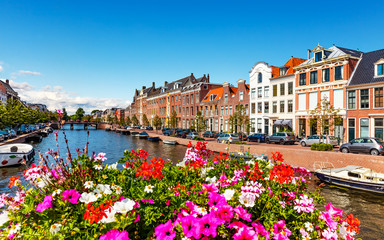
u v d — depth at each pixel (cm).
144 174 332
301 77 2802
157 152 2641
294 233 291
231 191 286
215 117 4297
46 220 258
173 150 2803
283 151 1780
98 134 6362
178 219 237
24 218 279
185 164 446
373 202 1018
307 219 300
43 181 325
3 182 1353
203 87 4828
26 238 245
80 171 334
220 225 243
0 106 3700
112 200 272
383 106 2106
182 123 5462
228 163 484
